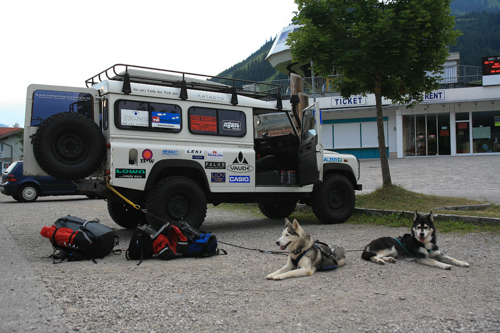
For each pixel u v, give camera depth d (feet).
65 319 11.05
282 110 30.01
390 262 17.81
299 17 33.37
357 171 32.68
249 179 27.22
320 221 31.71
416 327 10.40
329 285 14.35
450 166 67.00
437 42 32.04
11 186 52.08
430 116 94.63
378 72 34.22
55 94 22.54
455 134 92.73
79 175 21.40
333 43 32.19
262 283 14.67
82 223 19.60
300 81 39.75
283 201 31.01
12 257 19.22
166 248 18.66
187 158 24.47
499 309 11.57
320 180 27.35
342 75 37.19
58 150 20.98
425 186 47.75
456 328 10.29
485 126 91.09
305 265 15.79
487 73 87.76
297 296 13.08
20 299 12.73
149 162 22.99
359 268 16.84
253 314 11.44
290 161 30.68
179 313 11.55
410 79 34.17
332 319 11.01
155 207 22.59
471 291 13.33
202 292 13.56
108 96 22.35
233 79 27.04
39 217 35.42
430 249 17.51
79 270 16.70
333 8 32.40
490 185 46.01
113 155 21.77
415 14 29.84
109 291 13.65
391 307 11.92
